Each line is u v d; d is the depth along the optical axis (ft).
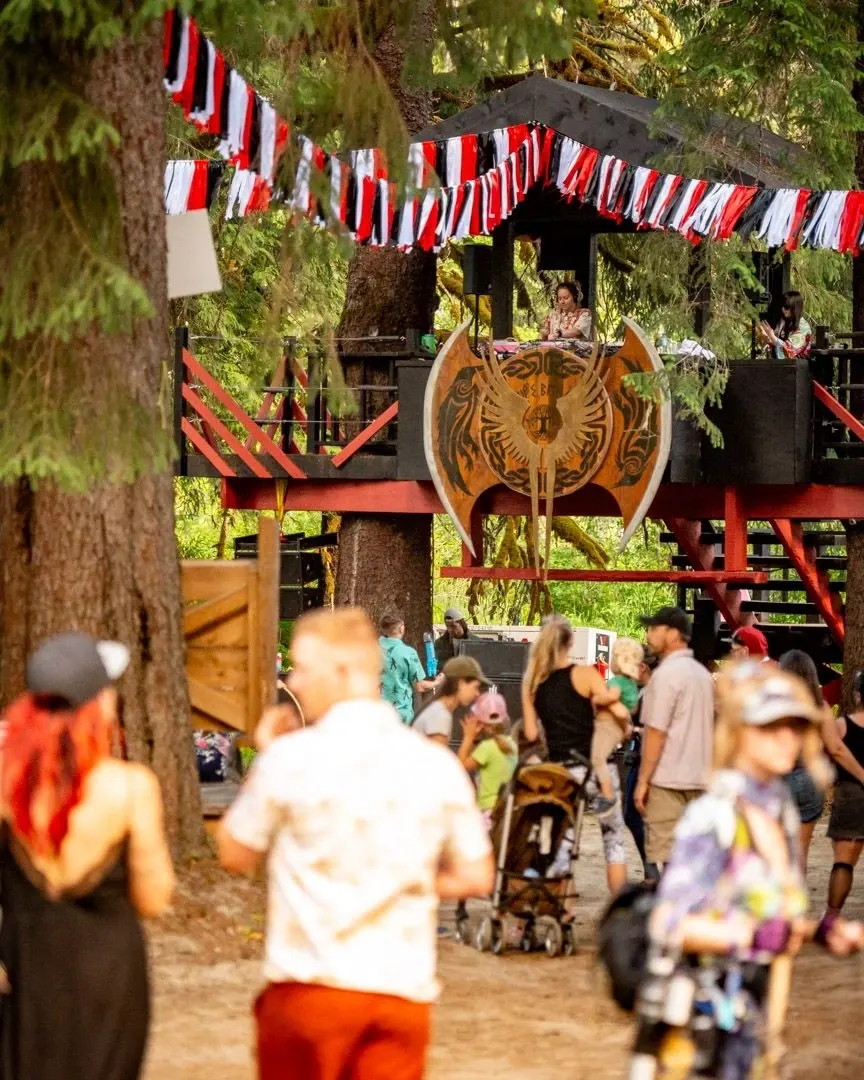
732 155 65.67
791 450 63.57
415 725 40.04
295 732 16.78
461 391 67.67
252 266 86.12
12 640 35.24
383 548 75.31
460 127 69.15
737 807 17.53
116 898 17.34
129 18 34.04
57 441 33.04
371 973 15.99
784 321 67.00
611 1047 28.96
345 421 74.90
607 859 39.58
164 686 35.81
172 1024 28.53
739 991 17.52
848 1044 29.07
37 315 32.81
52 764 17.02
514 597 104.17
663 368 62.85
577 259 73.51
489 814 39.55
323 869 16.19
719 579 65.31
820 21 62.03
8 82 33.24
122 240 34.27
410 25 46.32
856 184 65.77
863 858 53.78
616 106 67.87
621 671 45.29
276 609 38.32
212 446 73.00
